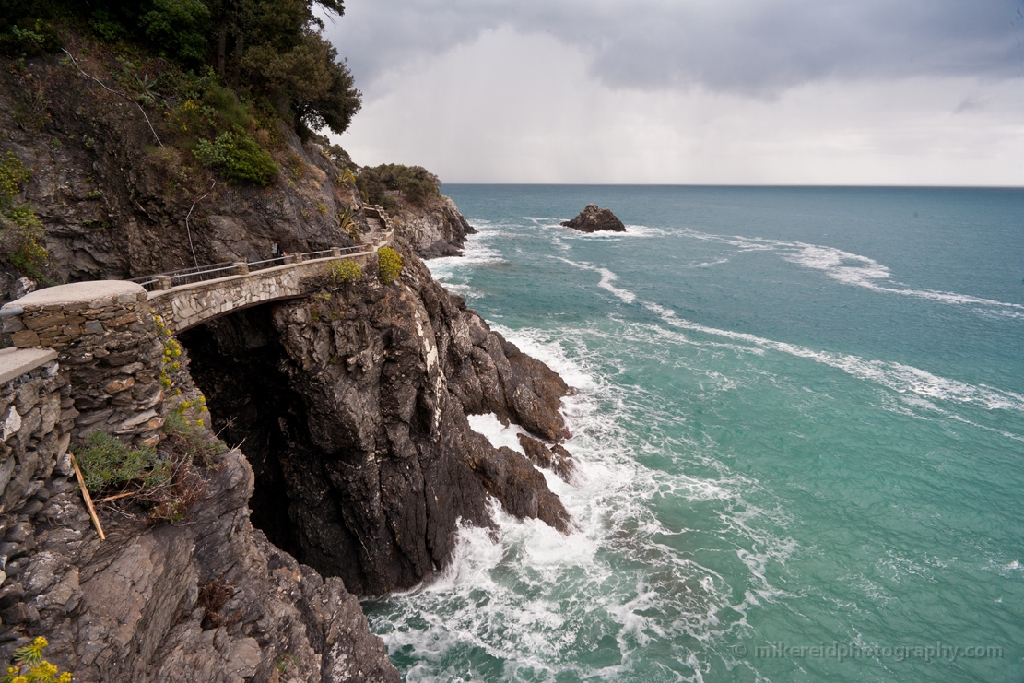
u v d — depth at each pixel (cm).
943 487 3072
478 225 15425
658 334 5506
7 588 727
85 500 919
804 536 2673
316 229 2370
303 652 1203
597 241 12356
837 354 5075
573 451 3244
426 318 2430
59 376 939
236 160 2180
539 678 1938
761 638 2127
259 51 2492
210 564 1077
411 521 2280
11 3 1864
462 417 2769
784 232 14938
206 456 1138
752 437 3534
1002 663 2061
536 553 2478
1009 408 4012
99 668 767
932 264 9744
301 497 2248
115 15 2159
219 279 1684
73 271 1945
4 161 1770
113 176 1981
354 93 3247
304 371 2008
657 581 2370
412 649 2033
